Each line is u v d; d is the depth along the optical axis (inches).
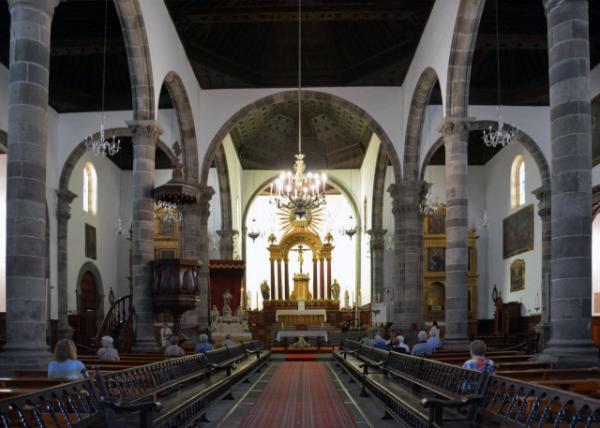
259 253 1737.2
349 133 1427.2
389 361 498.6
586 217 394.9
